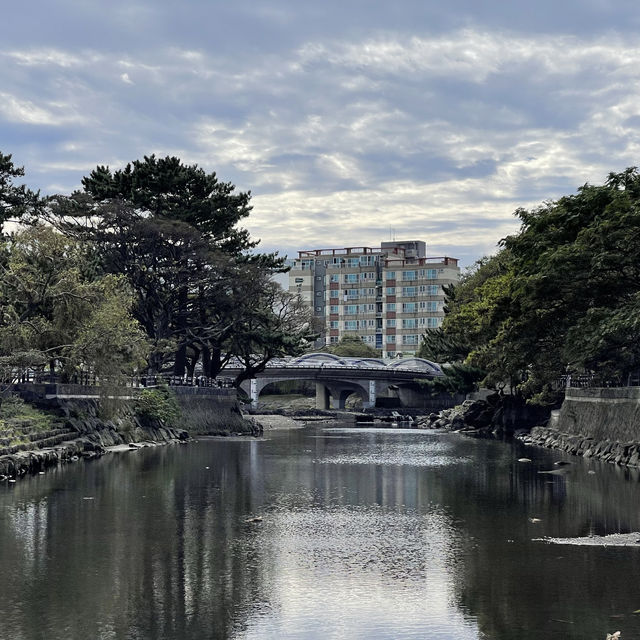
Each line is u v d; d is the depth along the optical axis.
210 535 35.06
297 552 32.03
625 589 27.03
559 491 48.22
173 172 108.69
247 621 24.06
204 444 87.50
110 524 37.28
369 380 191.50
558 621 24.03
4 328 69.31
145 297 107.06
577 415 84.38
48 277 71.12
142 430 85.00
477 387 129.88
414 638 22.81
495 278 95.25
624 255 57.25
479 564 30.19
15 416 63.75
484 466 63.38
